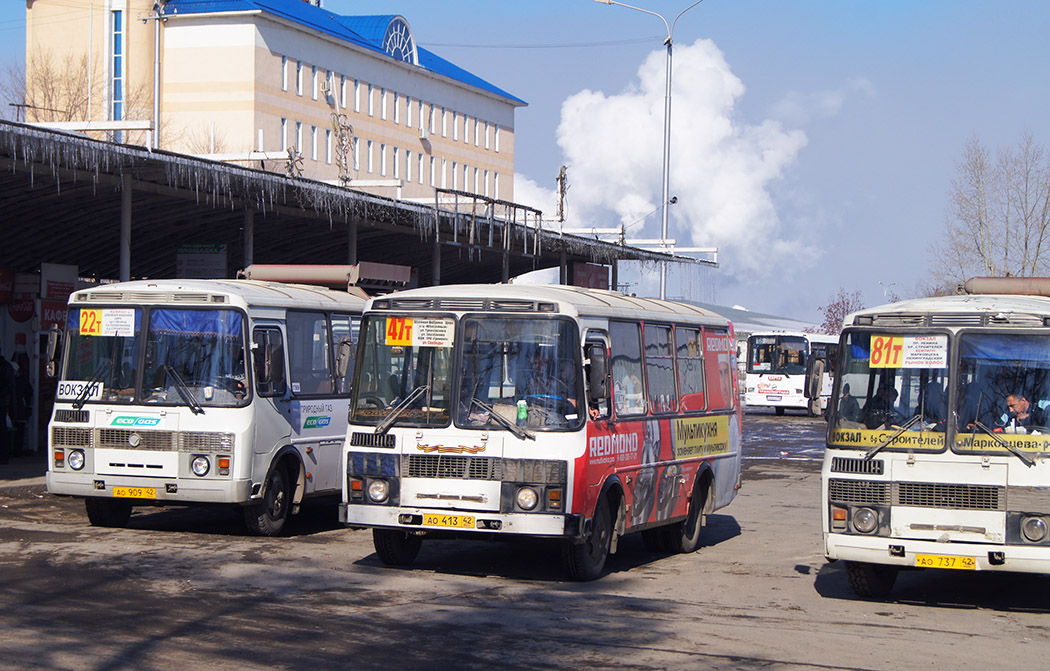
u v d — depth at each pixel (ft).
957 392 34.99
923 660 29.01
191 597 34.19
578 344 38.88
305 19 247.09
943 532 34.50
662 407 46.11
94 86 217.56
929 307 36.19
